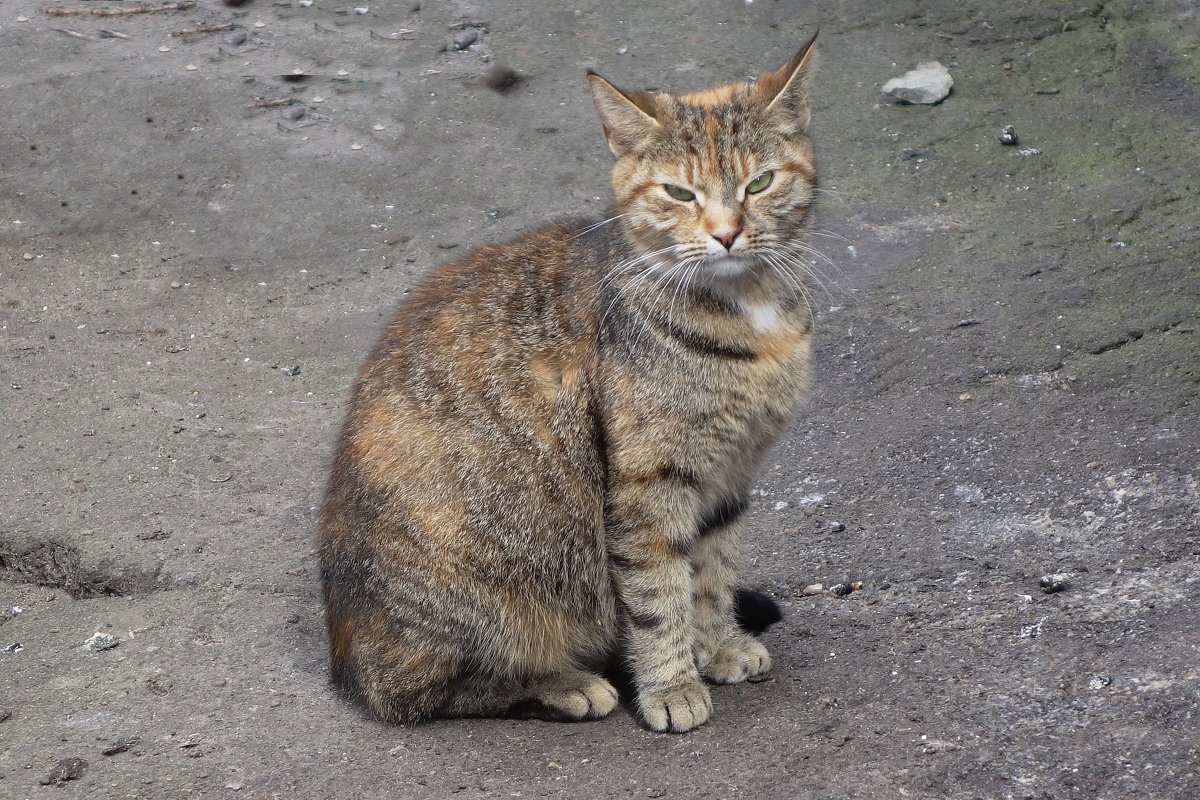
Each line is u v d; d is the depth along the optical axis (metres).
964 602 5.95
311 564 6.76
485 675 5.55
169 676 5.84
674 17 12.87
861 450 7.41
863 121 11.18
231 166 10.92
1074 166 10.41
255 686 5.76
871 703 5.26
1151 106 11.10
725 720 5.33
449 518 5.36
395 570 5.38
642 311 5.23
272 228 10.24
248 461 7.72
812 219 5.70
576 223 5.92
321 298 9.49
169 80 11.98
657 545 5.30
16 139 11.20
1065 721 4.91
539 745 5.29
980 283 8.96
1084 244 9.30
